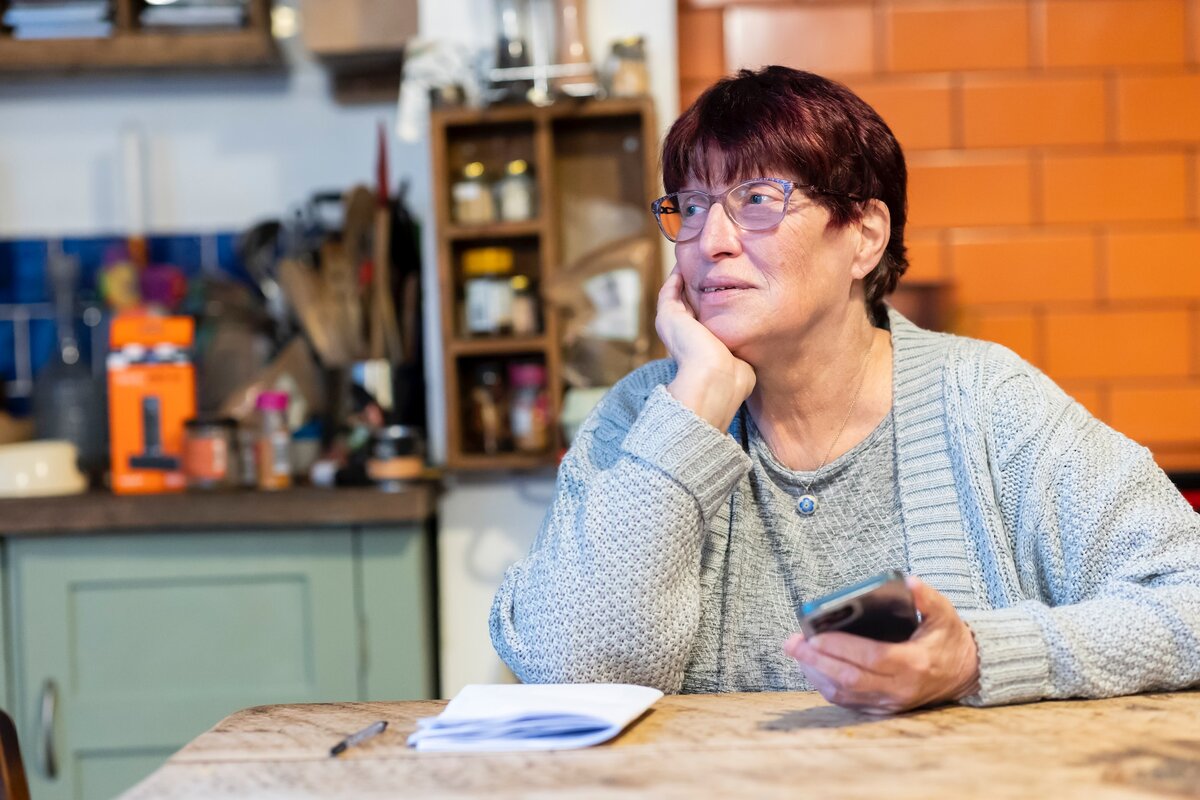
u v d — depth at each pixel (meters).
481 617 2.35
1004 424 1.31
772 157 1.28
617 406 1.45
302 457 2.51
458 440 2.35
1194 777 0.85
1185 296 2.64
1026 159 2.64
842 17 2.63
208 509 2.27
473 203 2.35
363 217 2.57
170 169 2.86
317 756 0.96
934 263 2.67
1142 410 2.65
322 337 2.55
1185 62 2.63
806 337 1.33
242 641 2.30
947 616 1.04
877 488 1.37
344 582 2.29
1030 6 2.63
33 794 2.30
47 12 2.62
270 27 2.67
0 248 2.87
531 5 2.33
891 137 1.37
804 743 0.96
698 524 1.23
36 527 2.28
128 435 2.41
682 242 1.35
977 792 0.82
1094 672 1.08
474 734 0.99
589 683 1.20
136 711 2.29
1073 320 2.65
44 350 2.89
